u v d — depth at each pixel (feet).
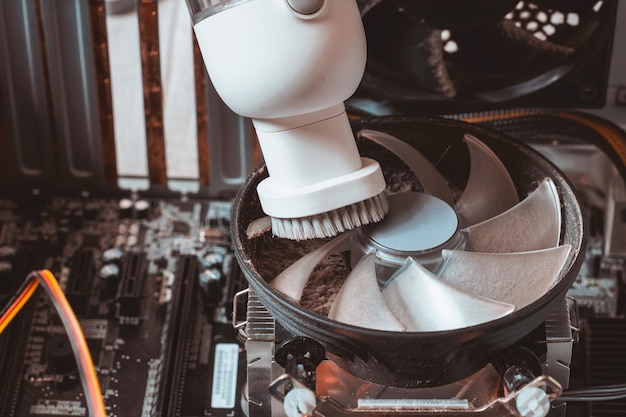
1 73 1.78
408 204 1.41
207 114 1.79
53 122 1.84
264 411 1.41
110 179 1.88
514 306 1.27
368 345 1.23
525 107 1.72
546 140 1.76
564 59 1.67
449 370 1.28
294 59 1.23
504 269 1.34
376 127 1.51
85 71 1.77
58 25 1.74
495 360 1.30
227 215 1.84
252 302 1.38
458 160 1.56
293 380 1.25
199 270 1.73
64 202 1.87
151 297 1.72
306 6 1.21
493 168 1.48
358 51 1.26
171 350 1.61
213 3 1.24
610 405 1.55
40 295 1.70
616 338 1.63
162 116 1.82
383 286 1.38
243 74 1.25
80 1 1.72
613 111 1.72
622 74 1.69
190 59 1.79
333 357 1.32
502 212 1.48
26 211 1.86
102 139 1.84
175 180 1.88
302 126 1.30
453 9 1.60
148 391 1.60
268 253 1.46
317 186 1.31
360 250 1.39
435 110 1.73
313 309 1.39
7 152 1.87
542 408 1.26
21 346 1.64
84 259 1.74
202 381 1.62
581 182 1.80
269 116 1.28
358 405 1.29
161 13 1.77
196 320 1.69
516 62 1.68
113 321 1.69
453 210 1.40
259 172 1.42
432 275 1.32
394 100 1.72
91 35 1.74
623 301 1.70
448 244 1.37
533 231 1.41
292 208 1.31
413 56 1.67
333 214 1.33
